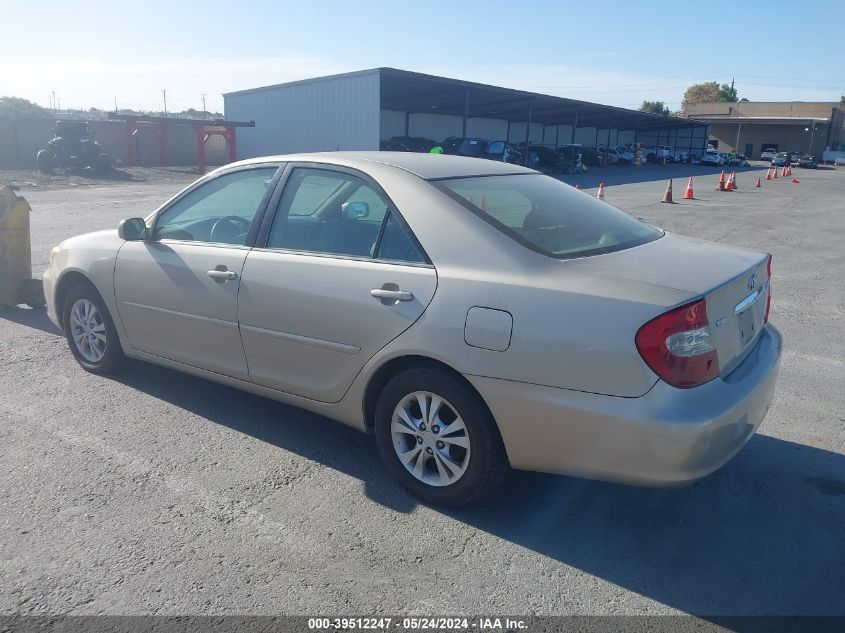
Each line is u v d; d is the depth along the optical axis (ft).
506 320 10.38
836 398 17.12
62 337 20.98
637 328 9.62
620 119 195.93
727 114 304.09
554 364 10.06
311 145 120.37
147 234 15.53
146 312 15.40
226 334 13.89
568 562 10.37
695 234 46.37
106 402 15.85
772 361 11.63
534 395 10.25
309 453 13.58
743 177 138.10
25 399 15.96
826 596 9.71
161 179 101.40
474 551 10.57
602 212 13.58
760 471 13.25
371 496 12.05
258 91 127.65
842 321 24.48
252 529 10.99
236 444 13.91
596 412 9.82
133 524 11.05
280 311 12.84
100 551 10.35
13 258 23.62
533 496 12.19
